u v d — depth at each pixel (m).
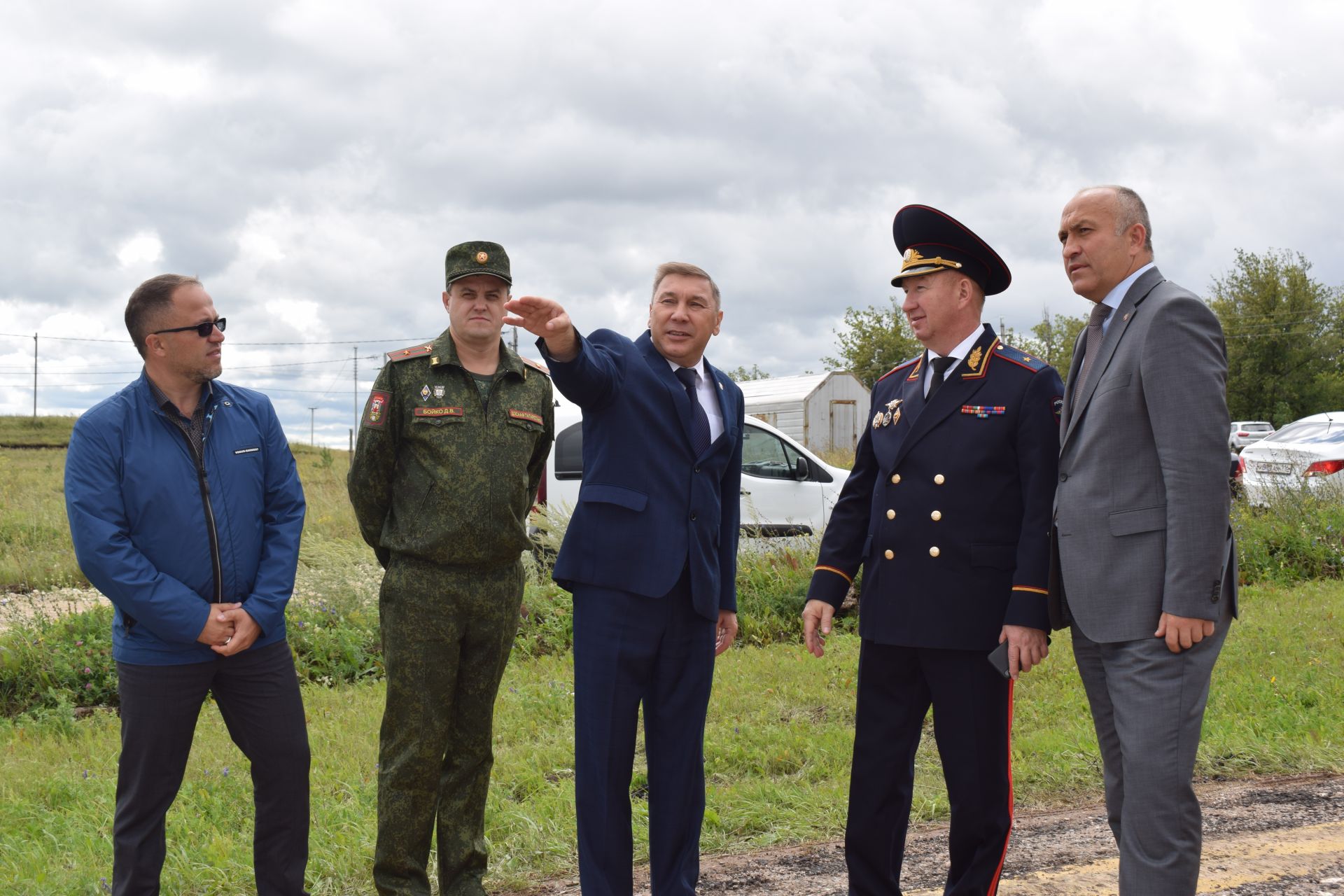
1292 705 5.21
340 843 3.77
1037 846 3.72
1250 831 3.72
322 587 7.66
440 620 3.16
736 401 3.46
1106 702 2.78
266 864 3.09
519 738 5.27
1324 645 6.32
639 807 4.19
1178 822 2.55
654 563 3.08
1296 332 45.34
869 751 3.13
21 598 8.90
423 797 3.20
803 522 9.16
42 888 3.47
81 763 5.10
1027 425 2.97
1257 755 4.57
